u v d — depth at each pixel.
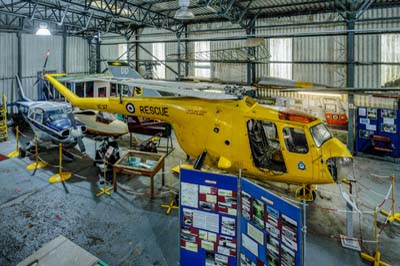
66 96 10.14
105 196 7.59
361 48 11.36
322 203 7.40
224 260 4.42
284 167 6.47
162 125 11.34
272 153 6.73
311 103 12.58
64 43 17.58
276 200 3.72
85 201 7.29
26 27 15.59
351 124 11.32
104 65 19.66
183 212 4.61
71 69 18.36
